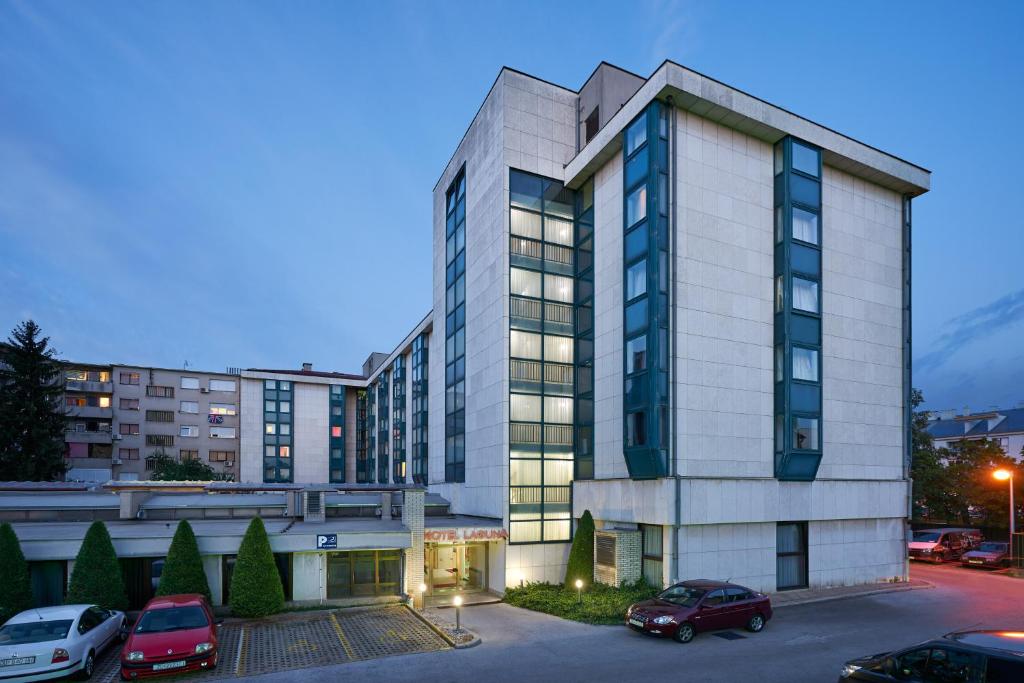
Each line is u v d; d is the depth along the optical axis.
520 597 21.80
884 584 24.27
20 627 13.23
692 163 21.89
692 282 21.50
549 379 25.91
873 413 25.34
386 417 64.88
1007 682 8.28
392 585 21.11
